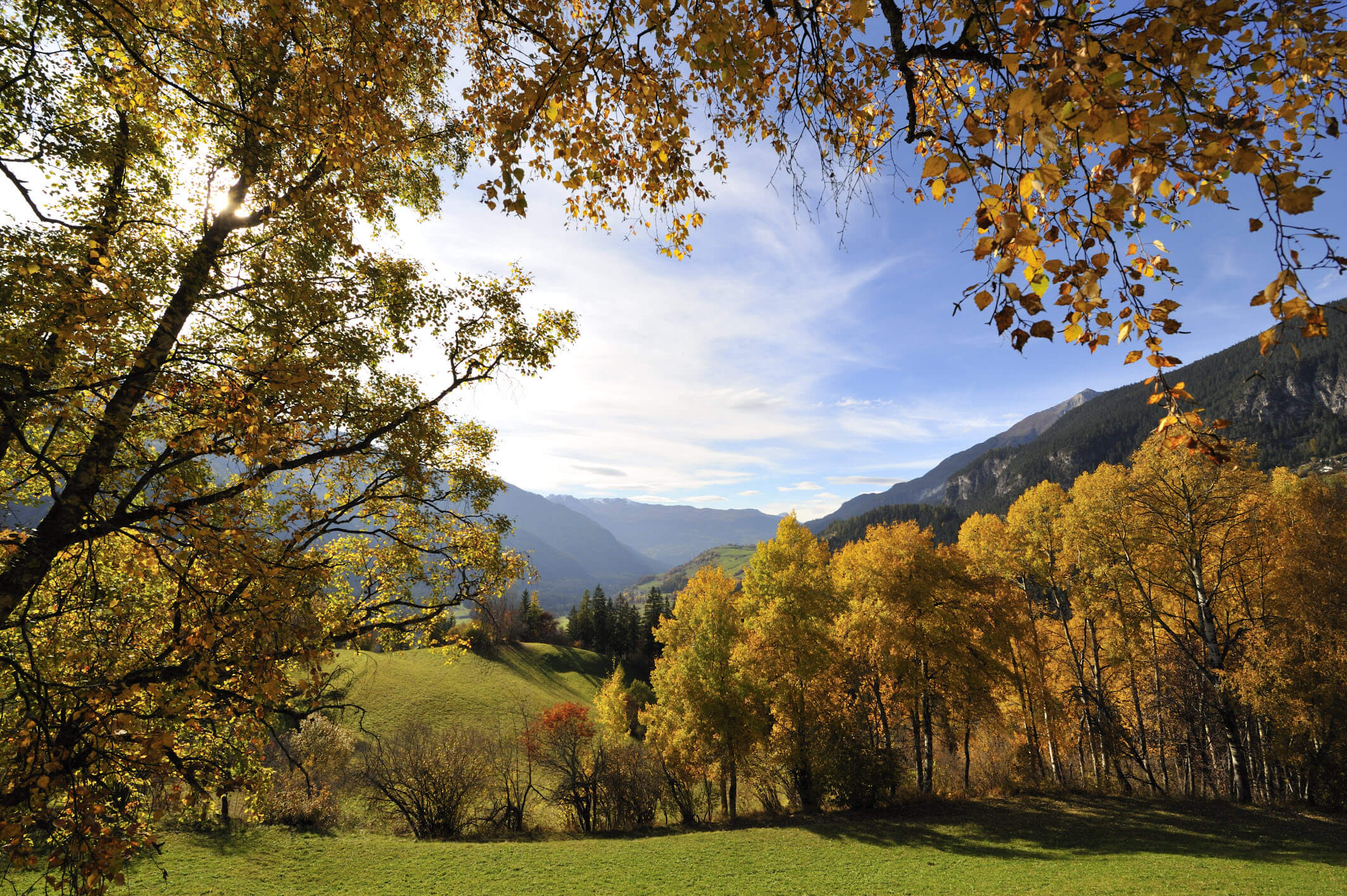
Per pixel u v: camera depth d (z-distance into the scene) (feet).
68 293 15.44
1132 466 73.36
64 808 16.16
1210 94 7.04
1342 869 46.80
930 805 75.61
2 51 16.69
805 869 58.29
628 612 285.64
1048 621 99.04
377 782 80.07
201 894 53.52
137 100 21.11
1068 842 59.36
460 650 34.04
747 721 75.92
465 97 16.70
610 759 88.94
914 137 10.83
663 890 55.31
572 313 34.06
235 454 18.52
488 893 55.88
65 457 19.07
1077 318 6.91
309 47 18.72
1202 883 45.73
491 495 33.35
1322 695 59.67
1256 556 72.18
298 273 23.71
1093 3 6.98
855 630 80.18
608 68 12.29
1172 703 77.05
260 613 17.63
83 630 21.56
